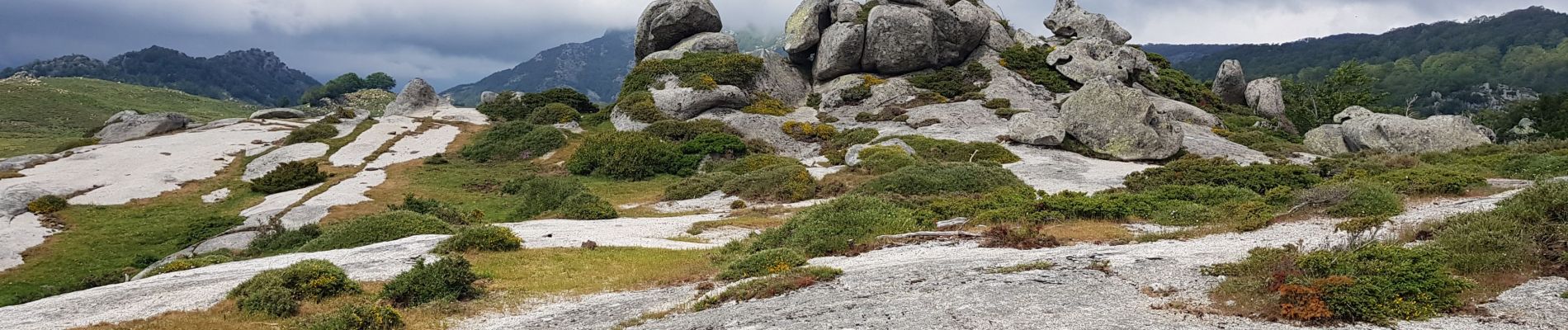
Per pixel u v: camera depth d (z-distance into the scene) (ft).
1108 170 126.41
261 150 168.55
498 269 59.88
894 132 164.35
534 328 41.93
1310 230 56.24
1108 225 66.69
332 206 116.57
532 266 61.00
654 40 233.35
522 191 129.80
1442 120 147.33
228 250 87.76
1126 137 145.59
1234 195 77.25
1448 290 33.42
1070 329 32.09
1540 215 43.34
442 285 49.67
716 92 188.85
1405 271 34.24
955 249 57.93
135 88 430.61
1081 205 71.87
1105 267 44.39
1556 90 478.18
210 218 115.14
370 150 169.37
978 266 47.88
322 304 47.93
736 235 81.15
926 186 104.88
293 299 47.52
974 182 106.22
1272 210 65.10
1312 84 257.96
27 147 204.23
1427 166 97.09
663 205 114.73
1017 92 197.67
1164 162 143.43
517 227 89.71
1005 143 152.15
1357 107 174.70
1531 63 531.50
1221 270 40.93
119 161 149.07
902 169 114.11
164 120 191.21
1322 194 65.36
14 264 92.07
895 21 207.62
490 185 139.33
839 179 118.32
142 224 113.29
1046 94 200.95
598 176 144.46
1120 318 33.68
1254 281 37.04
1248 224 59.06
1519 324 29.99
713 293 47.42
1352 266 36.09
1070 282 41.16
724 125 174.40
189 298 50.88
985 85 204.23
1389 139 148.56
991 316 35.09
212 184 139.44
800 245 65.21
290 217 109.70
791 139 174.40
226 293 51.75
